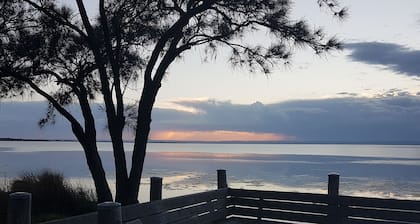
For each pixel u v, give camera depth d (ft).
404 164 204.85
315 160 245.65
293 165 182.19
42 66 35.88
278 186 89.25
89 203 40.06
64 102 39.01
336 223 31.91
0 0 34.12
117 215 16.12
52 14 36.14
